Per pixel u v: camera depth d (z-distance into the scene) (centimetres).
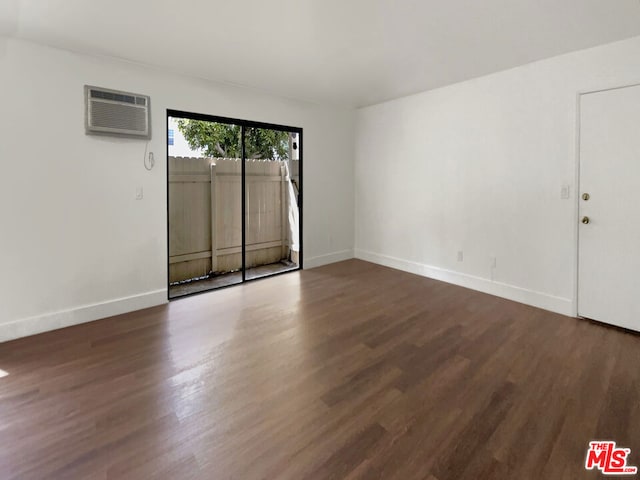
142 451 159
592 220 301
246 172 451
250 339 274
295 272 475
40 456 155
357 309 338
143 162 332
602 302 300
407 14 230
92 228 308
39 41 269
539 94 326
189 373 224
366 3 216
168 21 239
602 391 203
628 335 278
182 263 415
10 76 262
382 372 225
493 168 370
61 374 223
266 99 425
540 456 155
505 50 296
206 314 326
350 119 530
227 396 201
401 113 462
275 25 246
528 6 220
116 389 207
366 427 174
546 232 332
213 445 162
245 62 320
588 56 293
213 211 431
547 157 326
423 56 308
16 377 219
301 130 469
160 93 338
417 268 465
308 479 143
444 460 153
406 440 165
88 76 296
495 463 151
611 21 241
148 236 341
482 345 262
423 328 294
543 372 224
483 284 390
